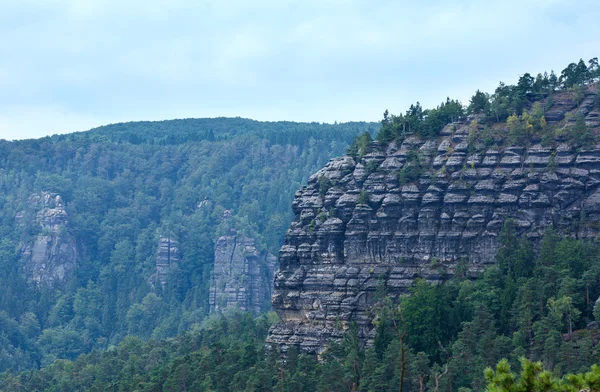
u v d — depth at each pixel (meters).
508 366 153.62
